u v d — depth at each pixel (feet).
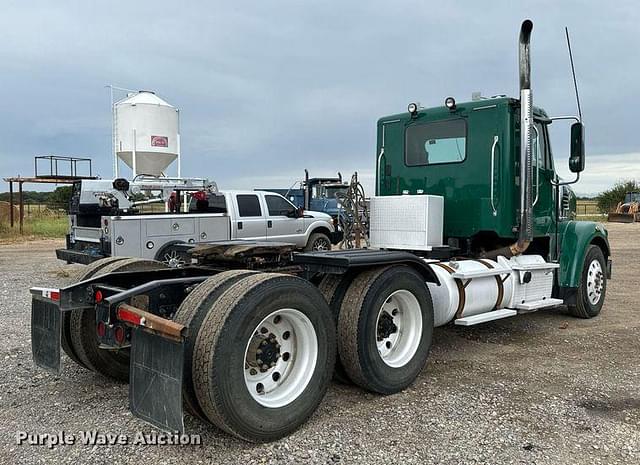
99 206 34.88
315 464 10.56
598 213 164.86
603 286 24.67
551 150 21.72
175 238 34.88
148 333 10.79
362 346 13.53
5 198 120.16
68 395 14.28
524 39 18.40
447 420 12.66
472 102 19.90
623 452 11.07
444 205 20.67
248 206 40.32
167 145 57.62
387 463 10.59
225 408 10.59
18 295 29.27
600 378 15.75
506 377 15.85
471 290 17.84
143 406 10.74
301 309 12.03
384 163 22.67
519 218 19.43
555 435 11.86
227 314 10.75
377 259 14.10
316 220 45.91
